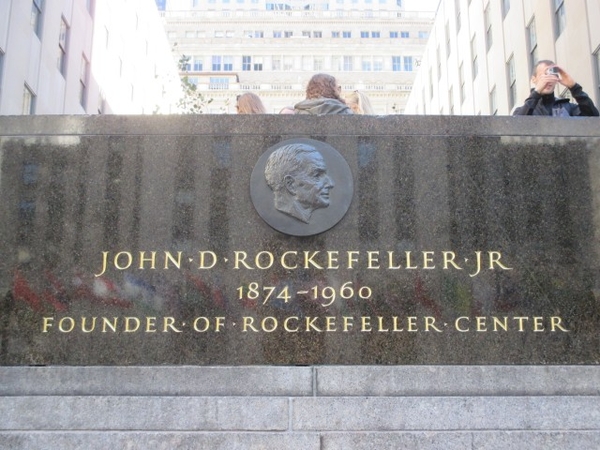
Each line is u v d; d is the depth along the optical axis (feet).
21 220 15.96
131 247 15.81
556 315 15.56
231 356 15.17
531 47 71.46
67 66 73.51
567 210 16.15
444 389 14.62
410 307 15.51
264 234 15.89
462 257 15.84
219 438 13.47
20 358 15.16
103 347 15.23
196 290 15.55
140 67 111.34
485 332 15.39
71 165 16.25
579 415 13.99
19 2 58.80
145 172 16.22
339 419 13.85
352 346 15.25
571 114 19.27
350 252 15.80
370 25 258.57
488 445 13.47
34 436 13.52
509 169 16.34
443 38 116.26
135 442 13.47
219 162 16.30
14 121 16.48
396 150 16.40
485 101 89.51
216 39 249.55
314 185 15.96
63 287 15.57
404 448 13.42
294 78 244.83
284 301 15.48
